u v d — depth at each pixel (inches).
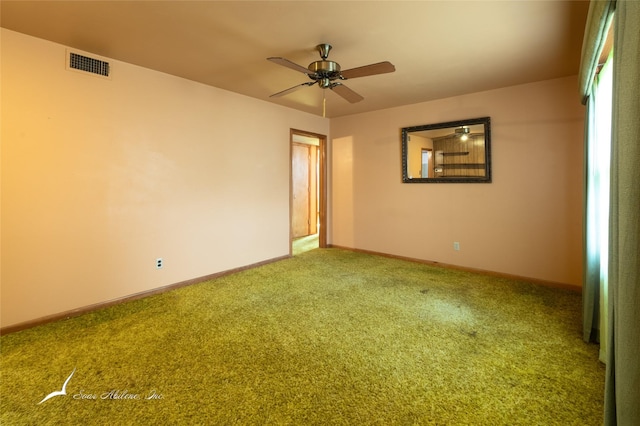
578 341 83.4
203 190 138.5
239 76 126.8
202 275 138.9
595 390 63.6
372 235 191.2
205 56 107.0
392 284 132.4
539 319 97.1
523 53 103.5
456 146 153.8
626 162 35.6
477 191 149.4
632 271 34.4
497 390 64.1
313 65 92.0
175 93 127.1
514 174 138.6
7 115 89.2
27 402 60.9
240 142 152.9
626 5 36.7
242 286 130.6
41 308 95.9
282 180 175.6
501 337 85.9
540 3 74.9
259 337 86.4
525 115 134.6
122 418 56.8
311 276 144.6
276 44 97.0
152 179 121.4
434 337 86.1
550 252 131.1
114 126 110.5
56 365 73.1
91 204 106.0
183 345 82.1
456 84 135.0
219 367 72.3
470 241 152.8
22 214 92.4
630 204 34.9
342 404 60.3
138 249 118.1
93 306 106.3
